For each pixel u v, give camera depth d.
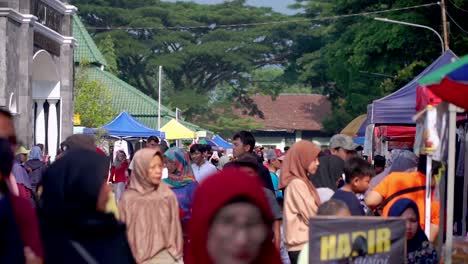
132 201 12.93
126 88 81.31
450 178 10.54
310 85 97.25
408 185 12.24
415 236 10.59
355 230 9.23
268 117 124.81
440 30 51.25
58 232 8.29
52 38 47.81
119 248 8.52
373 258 9.25
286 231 12.79
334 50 64.62
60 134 49.97
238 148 16.80
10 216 7.68
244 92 106.25
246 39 102.81
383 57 54.81
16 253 7.67
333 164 15.01
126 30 101.31
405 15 52.09
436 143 11.33
